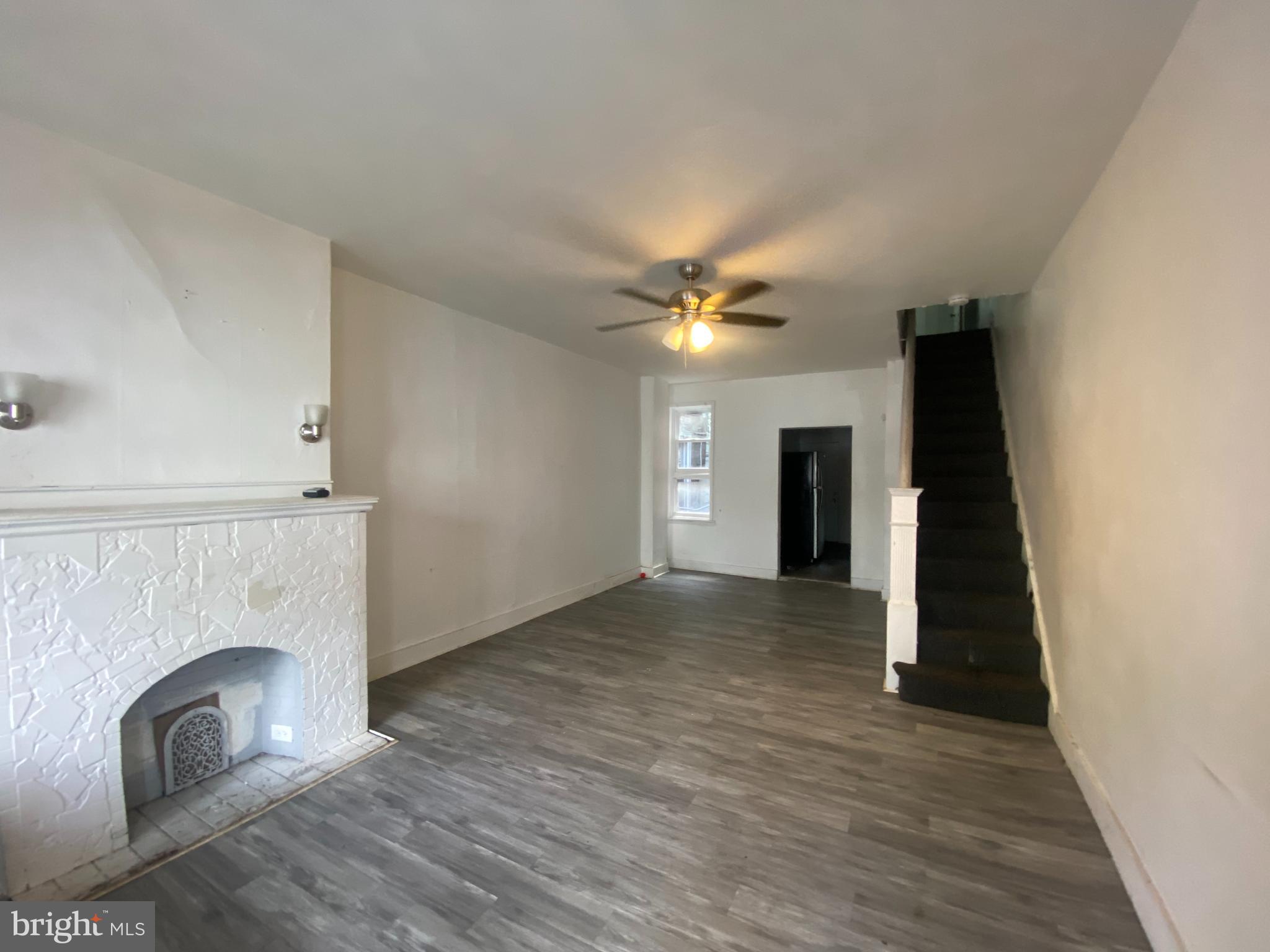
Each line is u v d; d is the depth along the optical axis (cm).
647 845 200
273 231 252
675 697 328
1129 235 187
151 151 200
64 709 178
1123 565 194
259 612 230
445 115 179
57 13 137
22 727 171
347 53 152
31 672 171
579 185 222
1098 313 221
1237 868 122
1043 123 182
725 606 545
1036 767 252
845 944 158
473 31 143
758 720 298
